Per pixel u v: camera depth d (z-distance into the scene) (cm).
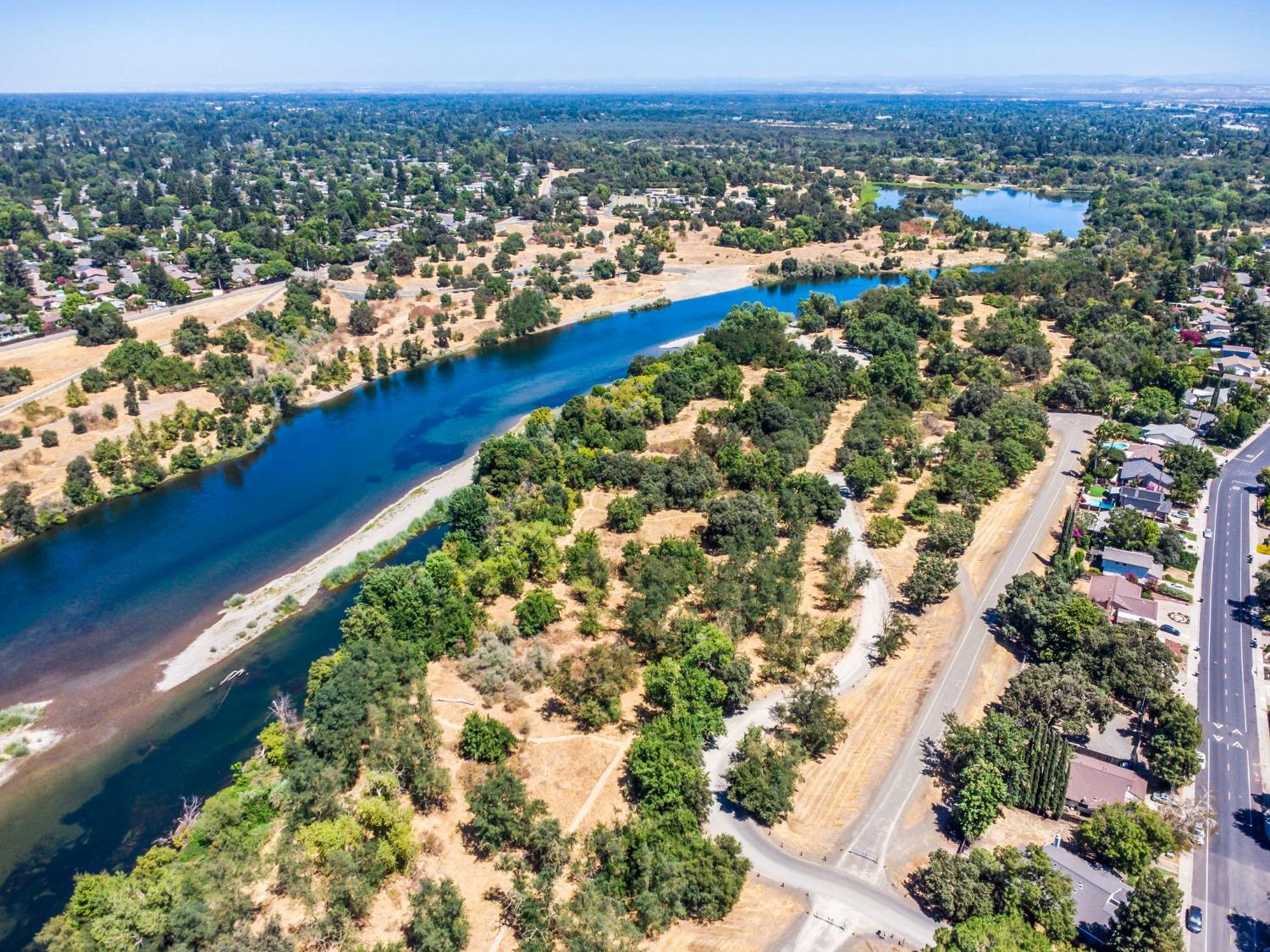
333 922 8188
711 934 8375
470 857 9275
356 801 9706
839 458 18762
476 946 8219
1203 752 10800
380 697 10944
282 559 15875
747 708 11562
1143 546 15050
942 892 8406
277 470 19662
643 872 8644
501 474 17012
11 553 16112
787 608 13112
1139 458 17975
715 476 17425
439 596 12925
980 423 19638
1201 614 13625
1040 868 8450
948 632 13212
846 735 11019
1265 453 19338
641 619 12475
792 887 8912
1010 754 10012
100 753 11106
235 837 9194
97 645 13375
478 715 10788
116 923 7706
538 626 12888
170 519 17400
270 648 13238
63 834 9862
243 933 7931
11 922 8775
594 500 17425
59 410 19762
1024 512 16900
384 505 17938
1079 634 11862
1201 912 8625
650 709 11512
